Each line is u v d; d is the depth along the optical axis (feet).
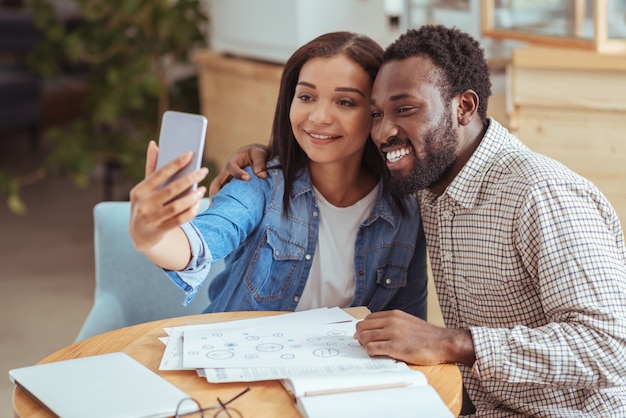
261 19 10.36
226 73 11.18
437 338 4.62
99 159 13.93
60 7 17.81
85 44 12.68
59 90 21.33
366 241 5.81
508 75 8.54
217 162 11.73
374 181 5.88
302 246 5.73
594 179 8.13
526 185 4.87
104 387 4.29
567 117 8.10
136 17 12.23
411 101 4.99
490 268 5.09
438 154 5.08
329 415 3.99
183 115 4.38
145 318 6.68
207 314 5.36
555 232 4.75
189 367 4.46
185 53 12.83
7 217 15.02
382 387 4.27
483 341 4.61
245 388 4.37
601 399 4.97
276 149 5.90
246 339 4.82
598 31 7.77
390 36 10.32
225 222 5.32
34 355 10.08
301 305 5.82
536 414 5.08
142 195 4.19
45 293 11.90
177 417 4.09
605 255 4.72
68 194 16.12
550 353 4.54
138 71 12.25
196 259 4.78
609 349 4.55
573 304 4.66
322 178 5.79
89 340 5.00
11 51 18.34
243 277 5.73
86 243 13.79
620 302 4.64
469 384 5.52
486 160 5.16
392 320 4.66
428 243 5.71
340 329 4.97
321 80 5.53
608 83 7.82
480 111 5.28
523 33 8.63
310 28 9.82
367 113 5.60
